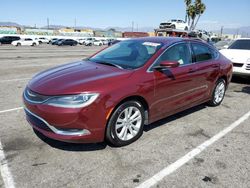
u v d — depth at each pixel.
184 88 4.79
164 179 3.18
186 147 4.00
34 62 14.59
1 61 14.81
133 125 4.04
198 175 3.29
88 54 23.06
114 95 3.57
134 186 3.03
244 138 4.41
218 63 5.80
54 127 3.45
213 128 4.80
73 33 74.06
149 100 4.09
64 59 16.91
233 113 5.71
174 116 5.34
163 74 4.27
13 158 3.51
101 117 3.51
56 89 3.48
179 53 4.81
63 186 2.98
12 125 4.62
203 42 5.62
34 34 68.06
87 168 3.34
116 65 4.27
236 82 9.39
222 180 3.20
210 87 5.68
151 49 4.52
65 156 3.60
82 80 3.66
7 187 2.94
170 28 29.38
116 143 3.83
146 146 3.98
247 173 3.37
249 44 9.66
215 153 3.85
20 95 6.72
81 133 3.47
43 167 3.33
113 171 3.30
